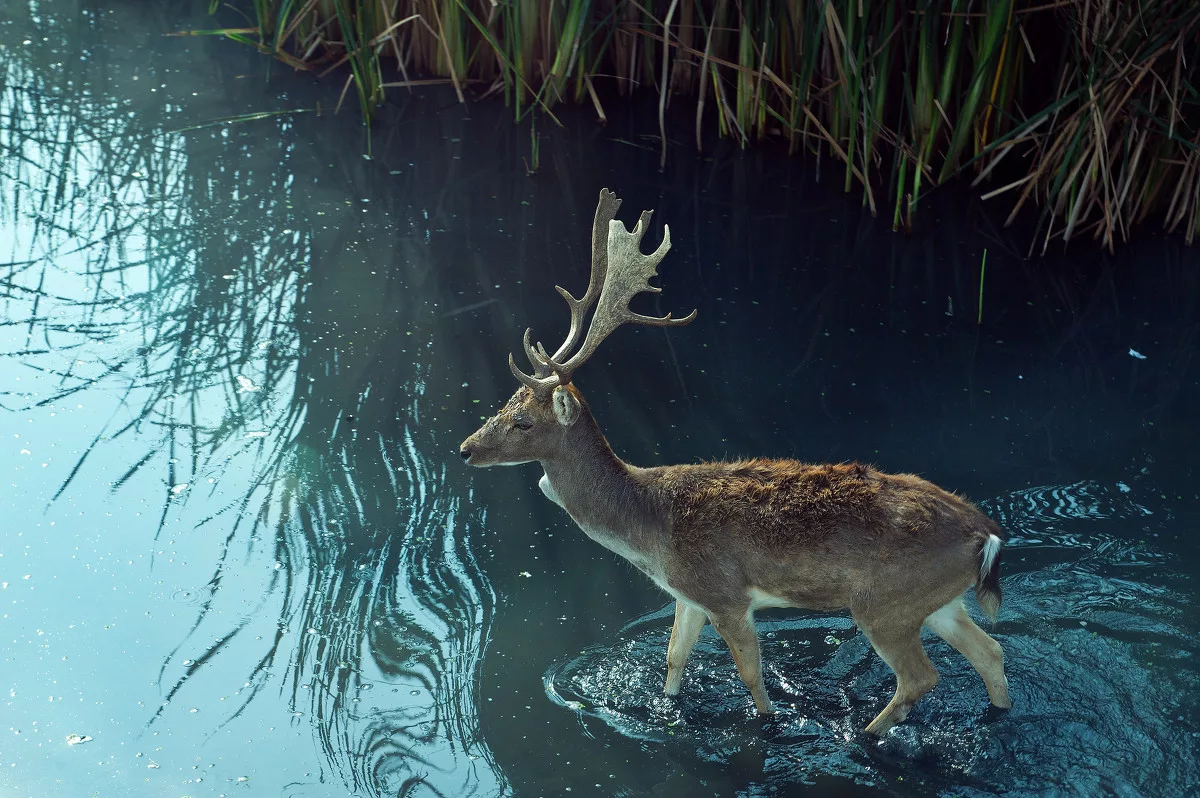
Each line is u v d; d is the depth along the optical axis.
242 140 10.16
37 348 7.19
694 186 9.59
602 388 7.07
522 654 5.20
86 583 5.43
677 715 4.89
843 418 6.82
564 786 4.49
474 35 11.04
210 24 12.78
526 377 4.80
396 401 6.86
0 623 5.15
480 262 8.38
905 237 8.88
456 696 4.95
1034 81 9.47
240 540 5.77
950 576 4.52
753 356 7.44
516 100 10.45
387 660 5.12
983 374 7.27
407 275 8.20
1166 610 5.34
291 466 6.30
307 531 5.86
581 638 5.32
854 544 4.56
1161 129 8.62
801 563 4.64
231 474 6.22
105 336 7.38
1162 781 4.41
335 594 5.48
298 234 8.67
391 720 4.80
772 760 4.64
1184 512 6.04
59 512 5.86
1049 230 8.53
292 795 4.41
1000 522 5.96
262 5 11.68
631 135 10.45
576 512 5.04
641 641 5.32
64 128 10.25
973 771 4.52
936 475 6.32
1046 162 8.59
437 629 5.31
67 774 4.45
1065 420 6.83
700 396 7.01
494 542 5.89
